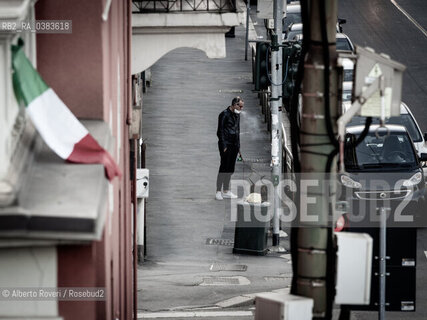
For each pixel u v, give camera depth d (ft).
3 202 59.11
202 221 230.07
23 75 66.95
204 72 375.45
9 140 63.93
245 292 183.42
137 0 152.25
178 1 154.30
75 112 80.94
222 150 242.37
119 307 114.52
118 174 69.36
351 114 78.38
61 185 63.87
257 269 199.00
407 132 232.53
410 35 440.86
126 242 138.82
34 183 63.98
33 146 68.80
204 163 275.18
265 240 210.79
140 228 201.57
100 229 61.31
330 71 79.71
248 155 282.56
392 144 227.81
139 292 181.98
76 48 80.59
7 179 61.05
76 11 80.43
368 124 80.69
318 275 81.20
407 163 224.74
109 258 87.20
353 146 81.71
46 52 80.59
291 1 411.95
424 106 341.62
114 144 84.79
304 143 80.43
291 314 79.15
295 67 200.85
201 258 206.28
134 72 153.69
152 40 153.28
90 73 80.89
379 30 449.06
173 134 299.79
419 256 203.62
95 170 66.33
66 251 66.44
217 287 186.09
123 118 130.00
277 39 212.02
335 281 81.10
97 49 80.74
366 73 78.02
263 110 319.06
